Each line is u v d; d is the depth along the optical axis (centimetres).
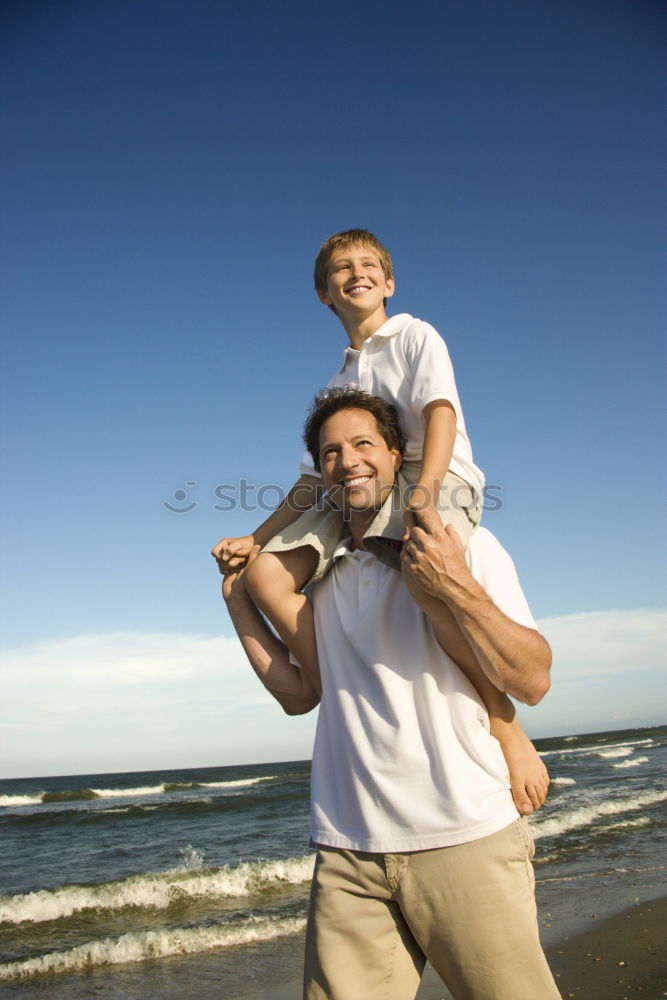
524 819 155
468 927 139
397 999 151
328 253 246
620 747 4859
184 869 1338
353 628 165
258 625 196
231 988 639
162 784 4109
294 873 1175
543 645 148
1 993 677
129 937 828
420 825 144
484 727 156
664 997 517
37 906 1059
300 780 3862
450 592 139
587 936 682
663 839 1198
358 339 240
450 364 202
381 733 154
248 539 205
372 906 152
